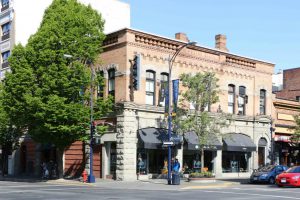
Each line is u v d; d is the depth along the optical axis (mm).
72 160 40156
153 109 36375
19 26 49750
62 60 33344
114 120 35969
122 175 34531
